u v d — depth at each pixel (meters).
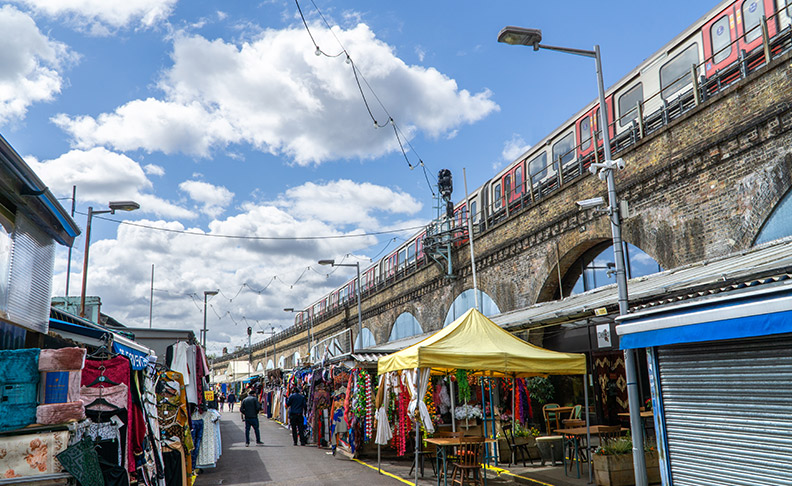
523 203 21.59
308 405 20.44
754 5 12.74
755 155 11.23
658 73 15.87
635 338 6.79
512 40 10.19
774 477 5.61
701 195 12.49
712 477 6.20
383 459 14.45
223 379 46.00
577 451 10.95
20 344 6.38
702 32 14.34
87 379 6.26
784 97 10.50
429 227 27.34
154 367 8.30
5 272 5.84
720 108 11.91
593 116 18.41
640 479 8.62
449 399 14.28
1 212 5.83
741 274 8.09
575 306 13.19
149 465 7.51
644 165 14.06
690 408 6.49
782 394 5.59
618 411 13.97
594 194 15.78
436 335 11.21
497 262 21.47
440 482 10.99
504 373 13.32
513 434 12.88
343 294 48.97
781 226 10.75
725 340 6.15
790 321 5.07
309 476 12.14
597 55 10.39
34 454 5.17
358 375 14.69
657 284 10.80
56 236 7.24
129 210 17.91
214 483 11.59
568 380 16.06
